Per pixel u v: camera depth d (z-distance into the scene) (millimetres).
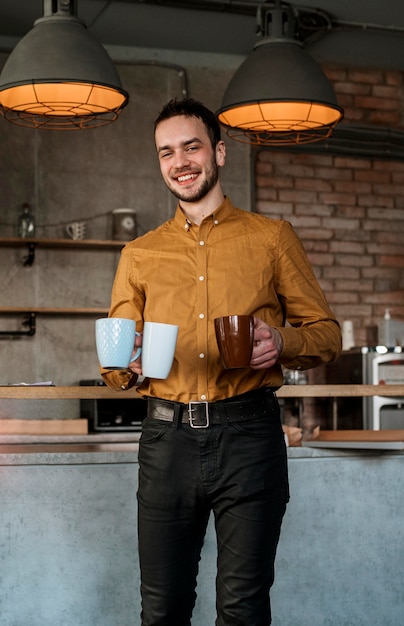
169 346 1730
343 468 2602
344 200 6340
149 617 1887
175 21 5535
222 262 1924
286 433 2707
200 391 1853
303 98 3551
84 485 2467
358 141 6258
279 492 1864
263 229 1965
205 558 2508
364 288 6344
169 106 1941
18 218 5684
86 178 5828
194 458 1844
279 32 3775
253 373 1863
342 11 5441
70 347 5734
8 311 5473
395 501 2629
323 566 2570
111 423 5109
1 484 2439
